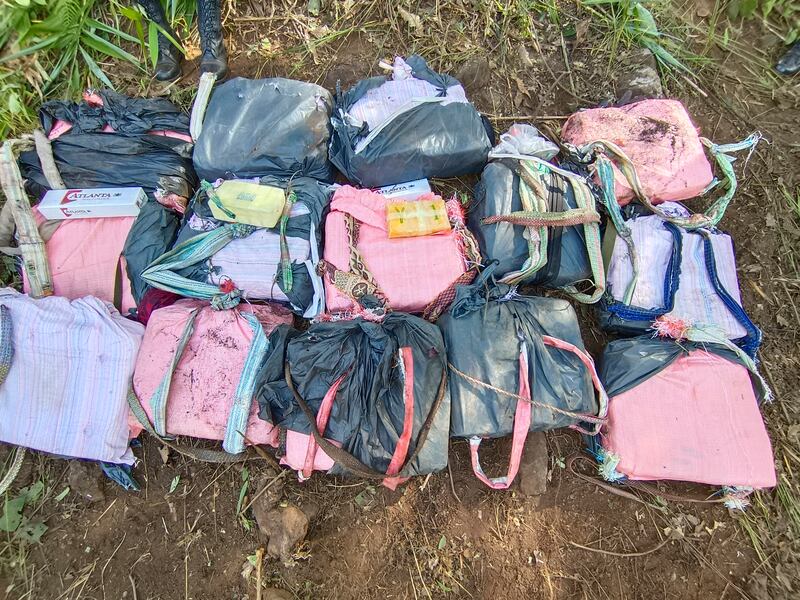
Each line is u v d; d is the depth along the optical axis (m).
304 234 1.75
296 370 1.59
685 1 2.24
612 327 1.88
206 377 1.65
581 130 1.93
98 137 1.83
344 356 1.59
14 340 1.66
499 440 1.84
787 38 2.19
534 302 1.72
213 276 1.74
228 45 2.09
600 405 1.68
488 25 2.11
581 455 1.85
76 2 1.99
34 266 1.76
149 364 1.65
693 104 2.16
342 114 1.83
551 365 1.63
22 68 1.96
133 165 1.84
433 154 1.80
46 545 1.74
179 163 1.86
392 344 1.57
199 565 1.72
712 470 1.68
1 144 1.95
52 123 1.89
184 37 2.11
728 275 1.88
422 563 1.73
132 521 1.76
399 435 1.54
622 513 1.82
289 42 2.10
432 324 1.64
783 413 1.91
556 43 2.15
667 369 1.75
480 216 1.79
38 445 1.64
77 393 1.65
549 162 1.93
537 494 1.81
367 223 1.76
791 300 2.01
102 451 1.64
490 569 1.74
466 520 1.78
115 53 2.04
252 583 1.69
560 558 1.77
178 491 1.78
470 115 1.84
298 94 1.85
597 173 1.83
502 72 2.11
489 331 1.64
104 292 1.81
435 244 1.73
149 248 1.77
